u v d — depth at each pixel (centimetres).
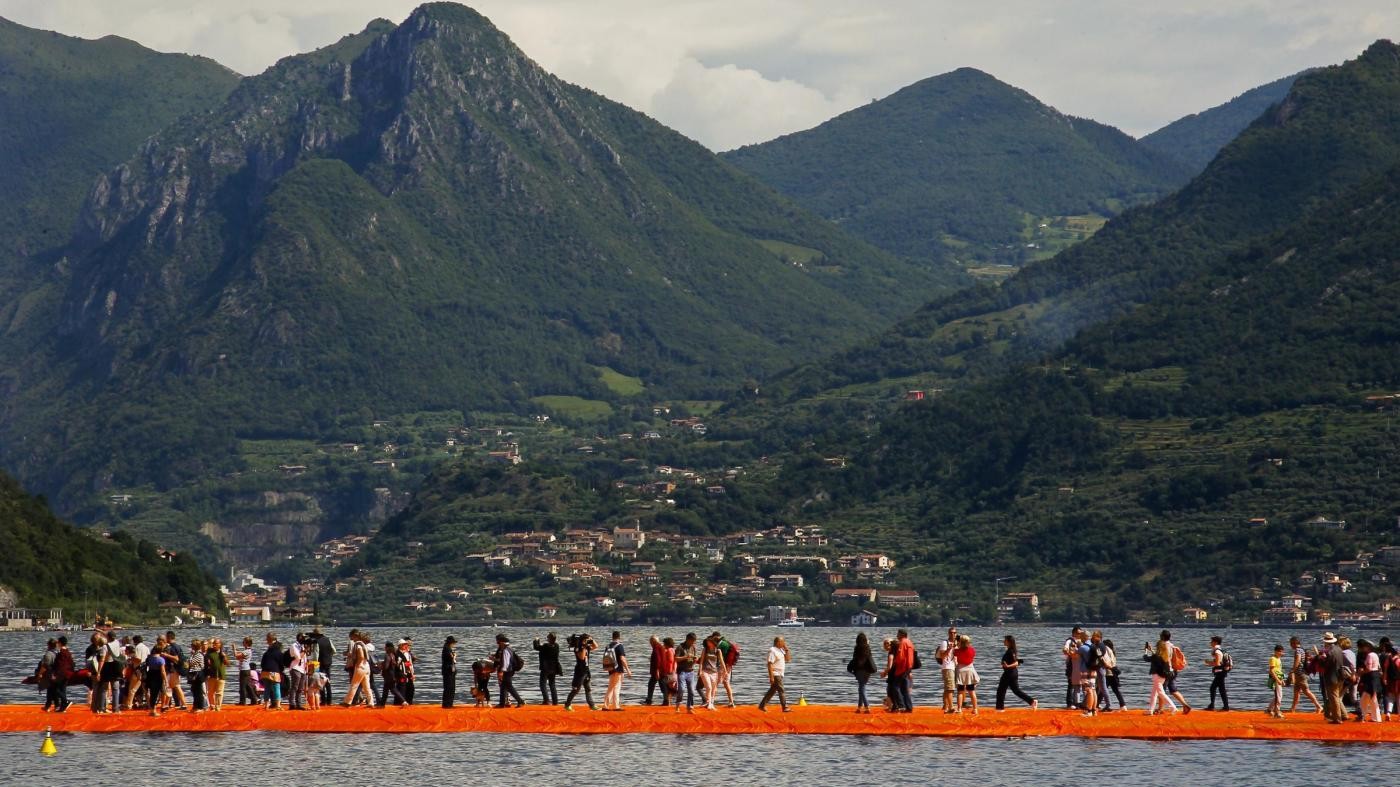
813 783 10700
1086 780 10744
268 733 12219
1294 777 10781
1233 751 11500
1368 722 11706
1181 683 19338
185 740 12119
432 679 19750
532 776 10994
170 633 12556
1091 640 12219
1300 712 13062
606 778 10912
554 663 12200
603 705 12862
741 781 10800
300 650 12412
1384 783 10575
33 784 10825
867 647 11956
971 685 11981
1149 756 11412
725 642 12206
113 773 11125
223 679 12400
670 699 13562
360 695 13188
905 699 12050
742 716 11925
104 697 12456
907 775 10931
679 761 11381
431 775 11025
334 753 11688
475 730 11894
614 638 12138
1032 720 11819
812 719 11831
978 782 10712
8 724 12331
